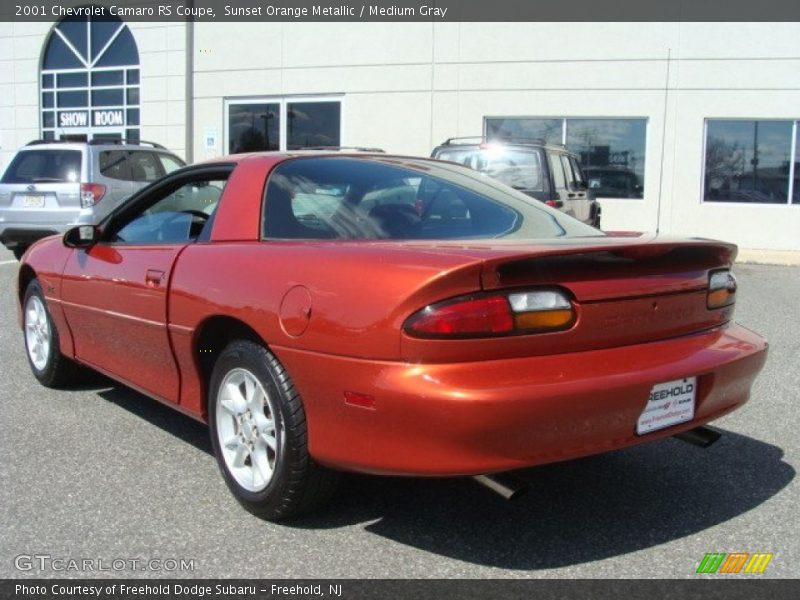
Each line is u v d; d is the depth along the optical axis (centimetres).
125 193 1080
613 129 1485
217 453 345
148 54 1741
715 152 1459
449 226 345
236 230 354
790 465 393
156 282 372
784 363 612
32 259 505
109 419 456
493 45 1509
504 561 294
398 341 263
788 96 1419
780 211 1441
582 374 272
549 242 302
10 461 388
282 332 297
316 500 315
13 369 571
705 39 1430
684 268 314
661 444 423
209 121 1716
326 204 347
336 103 1612
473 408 254
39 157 1056
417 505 342
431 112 1552
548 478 375
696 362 299
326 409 286
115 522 322
